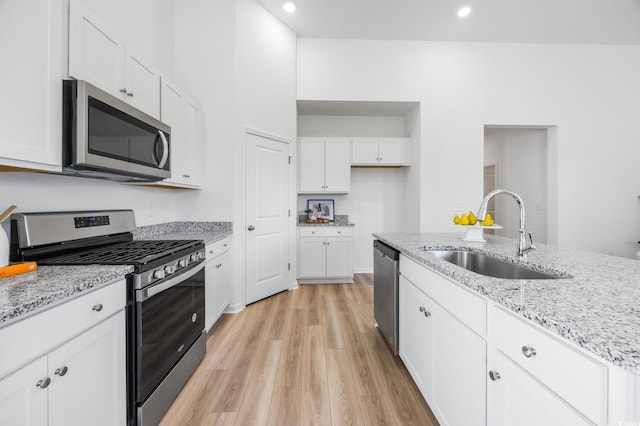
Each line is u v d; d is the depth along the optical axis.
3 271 1.03
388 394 1.62
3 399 0.72
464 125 3.85
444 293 1.26
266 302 3.13
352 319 2.66
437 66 3.82
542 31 3.59
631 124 3.93
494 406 0.91
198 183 2.73
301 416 1.45
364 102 3.84
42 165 1.14
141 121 1.68
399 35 3.67
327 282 3.96
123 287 1.20
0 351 0.71
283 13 3.23
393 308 1.96
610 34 3.66
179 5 2.83
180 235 2.49
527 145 4.66
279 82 3.36
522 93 3.88
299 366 1.89
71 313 0.93
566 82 3.89
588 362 0.59
